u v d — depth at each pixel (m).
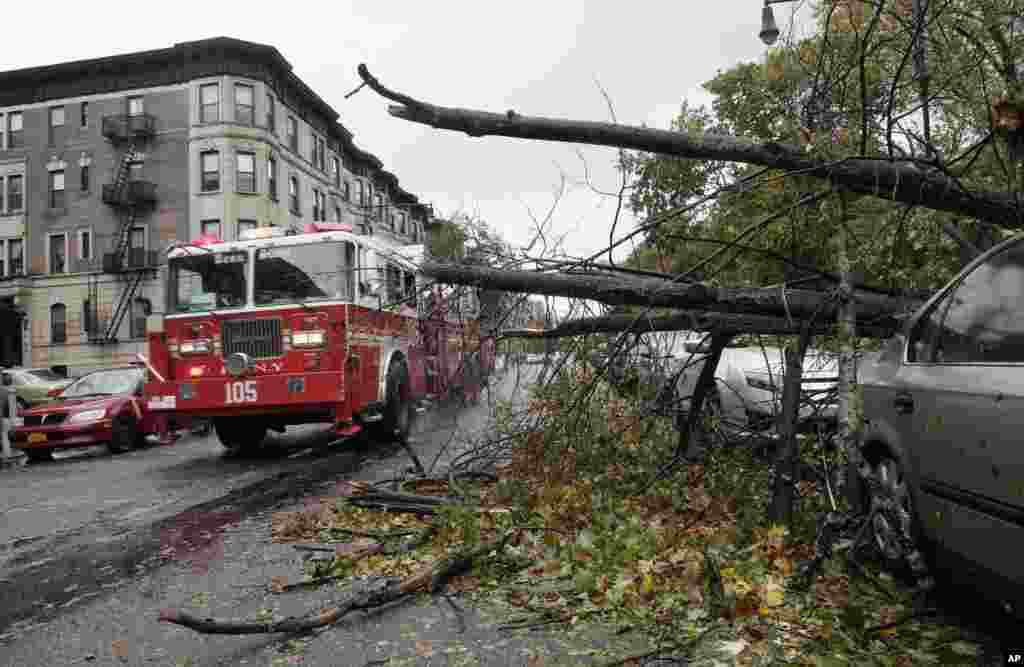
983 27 5.30
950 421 3.29
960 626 3.35
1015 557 2.81
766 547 4.12
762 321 5.47
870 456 4.31
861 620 3.27
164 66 36.97
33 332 38.59
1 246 39.41
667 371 6.91
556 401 6.29
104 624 3.88
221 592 4.31
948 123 5.90
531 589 3.98
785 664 2.98
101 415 12.14
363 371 9.74
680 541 4.47
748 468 5.86
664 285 5.22
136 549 5.47
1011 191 4.85
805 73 5.37
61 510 7.31
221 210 35.81
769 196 5.37
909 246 5.36
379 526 5.54
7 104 39.19
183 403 9.53
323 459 9.70
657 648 3.22
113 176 37.62
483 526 4.94
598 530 4.66
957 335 3.57
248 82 36.31
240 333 9.61
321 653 3.34
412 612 3.79
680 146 4.71
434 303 6.62
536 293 5.55
